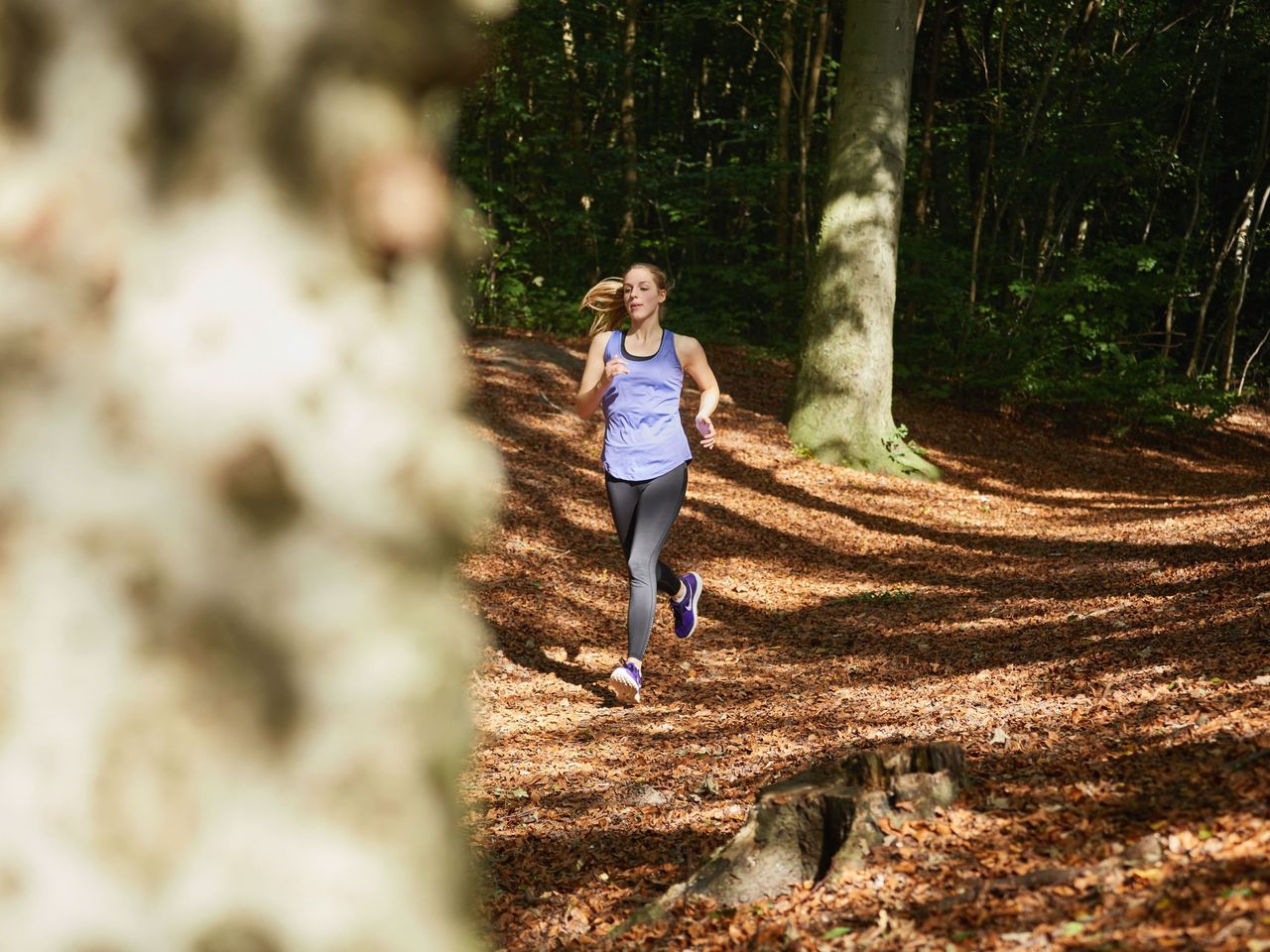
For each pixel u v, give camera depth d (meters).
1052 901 2.48
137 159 0.90
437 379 0.98
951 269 18.89
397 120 0.93
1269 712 3.66
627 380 5.76
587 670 6.83
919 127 21.56
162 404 0.88
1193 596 6.89
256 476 0.88
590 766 4.96
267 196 0.90
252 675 0.89
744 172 20.06
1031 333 18.92
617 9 23.36
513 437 11.86
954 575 9.65
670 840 3.81
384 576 0.92
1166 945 2.09
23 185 0.90
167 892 0.90
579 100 23.73
